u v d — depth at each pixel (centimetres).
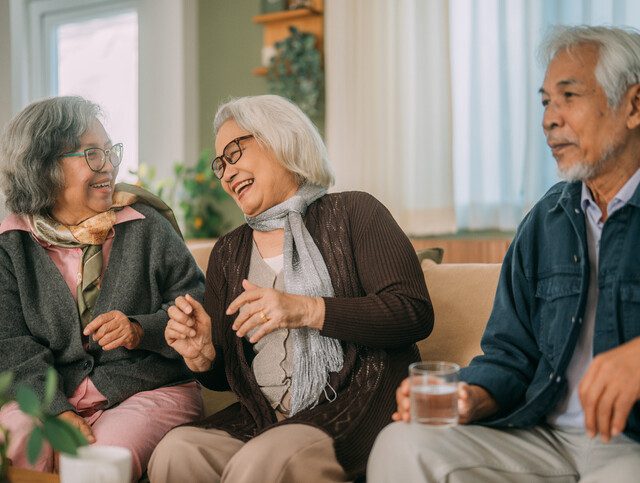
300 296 147
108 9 467
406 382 123
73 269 186
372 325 147
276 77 404
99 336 168
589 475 115
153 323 178
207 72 445
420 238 362
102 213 188
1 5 398
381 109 367
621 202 132
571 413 133
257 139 169
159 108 448
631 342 111
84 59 484
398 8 361
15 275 182
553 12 318
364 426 146
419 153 354
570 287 134
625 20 306
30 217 185
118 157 194
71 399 176
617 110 131
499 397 132
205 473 146
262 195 169
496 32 337
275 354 161
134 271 186
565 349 129
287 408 160
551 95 136
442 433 120
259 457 133
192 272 195
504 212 337
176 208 429
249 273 170
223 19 438
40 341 181
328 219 167
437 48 348
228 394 208
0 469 120
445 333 181
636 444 125
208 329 159
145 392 181
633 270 127
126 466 106
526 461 123
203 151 439
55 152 181
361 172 373
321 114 400
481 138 342
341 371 156
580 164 132
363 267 158
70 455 102
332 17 380
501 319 144
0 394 108
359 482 149
